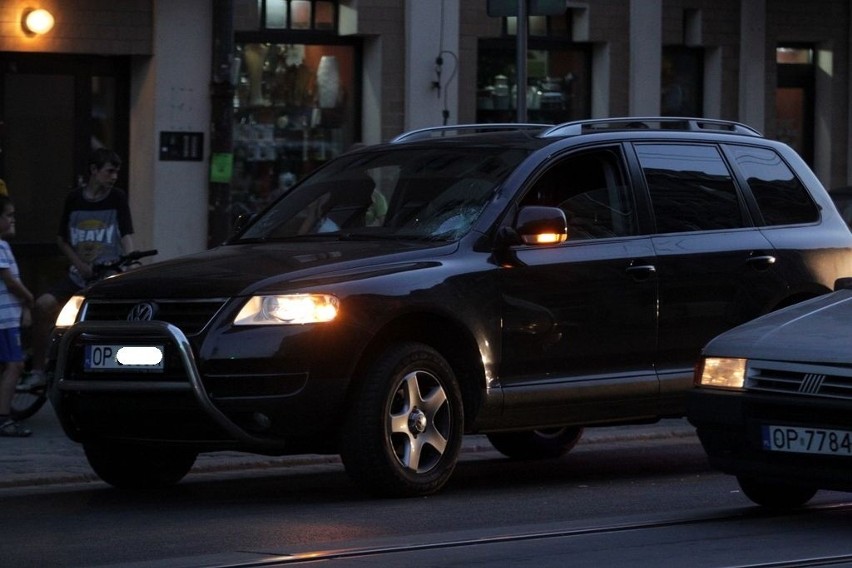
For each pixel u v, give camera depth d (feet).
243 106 150.92
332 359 73.05
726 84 178.09
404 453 76.33
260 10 150.82
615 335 83.46
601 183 85.25
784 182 93.25
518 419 80.33
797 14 182.70
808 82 186.91
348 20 153.07
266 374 72.33
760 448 67.15
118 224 109.29
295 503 77.30
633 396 83.76
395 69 154.61
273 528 69.26
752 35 179.01
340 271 75.20
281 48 152.15
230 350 72.33
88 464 89.66
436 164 85.87
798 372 66.18
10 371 100.68
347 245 80.59
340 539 66.08
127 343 74.43
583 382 82.17
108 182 109.09
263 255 78.79
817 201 94.12
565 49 167.73
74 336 76.23
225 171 114.42
